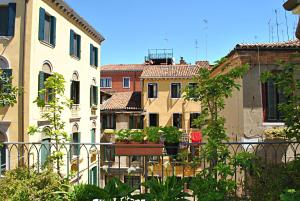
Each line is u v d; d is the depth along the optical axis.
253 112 8.72
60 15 15.45
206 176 4.91
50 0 14.17
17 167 5.26
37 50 13.19
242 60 8.67
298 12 4.77
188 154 5.09
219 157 4.92
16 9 12.82
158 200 4.47
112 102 28.34
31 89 12.69
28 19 12.78
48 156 5.83
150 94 27.47
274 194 4.30
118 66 40.59
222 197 4.33
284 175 4.55
